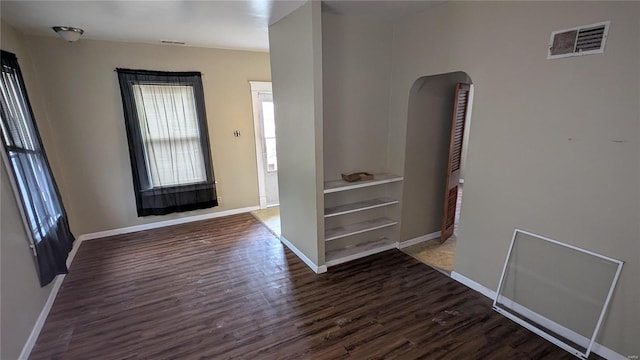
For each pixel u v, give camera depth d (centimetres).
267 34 355
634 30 163
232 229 430
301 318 243
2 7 246
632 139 171
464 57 254
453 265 308
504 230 244
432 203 378
